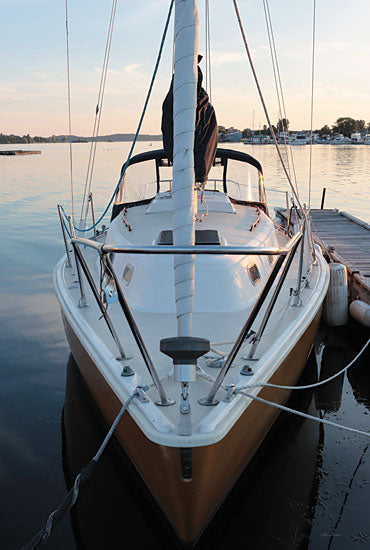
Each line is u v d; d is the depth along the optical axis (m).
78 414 4.38
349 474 3.60
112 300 4.02
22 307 7.04
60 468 3.66
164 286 3.85
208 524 2.94
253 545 2.95
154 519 3.13
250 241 4.28
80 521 3.13
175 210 2.45
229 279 3.85
